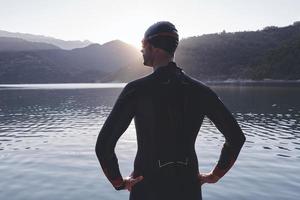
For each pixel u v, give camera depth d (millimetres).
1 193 10070
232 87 110375
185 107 2533
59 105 54188
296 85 118500
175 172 2520
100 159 2527
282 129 25188
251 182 10828
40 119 34938
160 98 2512
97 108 47969
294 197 9297
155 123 2516
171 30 2566
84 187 10625
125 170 13023
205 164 13812
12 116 38281
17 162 14609
